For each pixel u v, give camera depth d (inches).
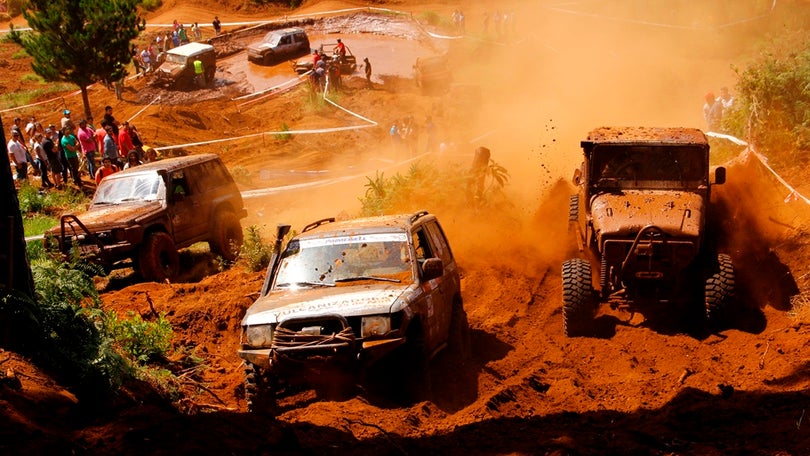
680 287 428.1
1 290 293.6
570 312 416.5
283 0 2613.2
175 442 239.8
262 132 1348.4
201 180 685.3
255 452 244.1
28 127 1040.2
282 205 917.8
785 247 490.0
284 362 303.0
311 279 343.6
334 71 1582.2
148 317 473.4
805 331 380.5
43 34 1293.1
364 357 300.7
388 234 355.6
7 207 303.9
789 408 274.8
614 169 456.1
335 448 253.4
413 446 257.1
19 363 281.3
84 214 627.8
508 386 327.6
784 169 603.2
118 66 1341.0
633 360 376.5
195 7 2598.4
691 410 276.2
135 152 778.8
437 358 364.2
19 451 218.7
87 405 277.0
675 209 423.8
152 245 606.9
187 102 1571.1
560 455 239.6
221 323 461.1
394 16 2331.4
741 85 667.4
